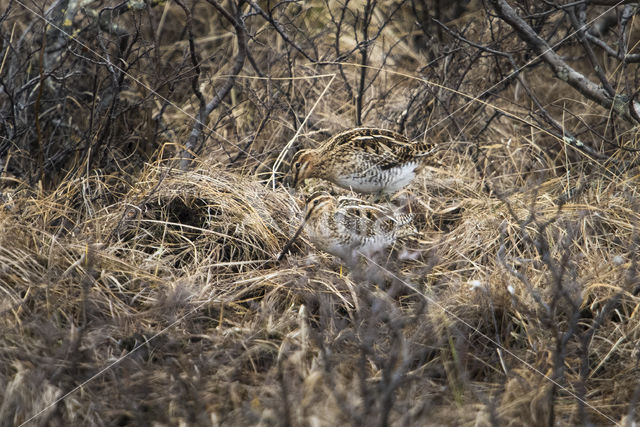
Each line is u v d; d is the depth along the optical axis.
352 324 8.69
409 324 8.49
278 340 8.33
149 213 10.64
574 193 10.91
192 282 9.33
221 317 8.72
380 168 10.94
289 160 12.80
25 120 12.45
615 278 9.23
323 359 7.67
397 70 15.21
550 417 7.00
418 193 11.84
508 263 9.73
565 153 12.30
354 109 13.70
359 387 7.20
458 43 13.57
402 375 7.32
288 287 9.34
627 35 14.64
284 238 10.53
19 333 7.99
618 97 11.56
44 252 9.20
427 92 13.44
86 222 10.23
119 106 12.23
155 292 9.11
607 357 8.21
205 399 7.29
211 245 10.28
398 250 10.55
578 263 9.70
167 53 15.02
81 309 8.52
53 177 11.85
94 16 13.16
